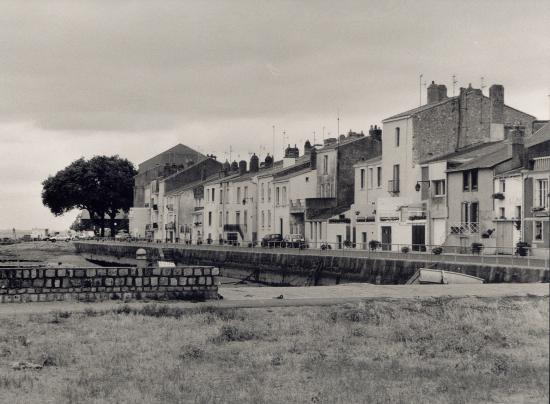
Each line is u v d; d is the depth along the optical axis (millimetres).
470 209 61688
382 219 72125
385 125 75000
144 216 157625
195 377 19266
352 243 70875
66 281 31328
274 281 68438
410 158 71188
